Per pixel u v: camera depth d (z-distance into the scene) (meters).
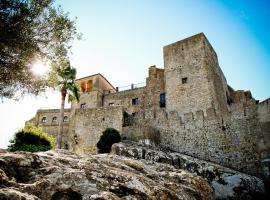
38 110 56.41
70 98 34.50
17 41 10.01
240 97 47.25
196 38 42.78
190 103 38.75
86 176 10.89
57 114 54.75
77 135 37.50
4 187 8.51
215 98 38.72
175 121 32.75
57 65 12.80
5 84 11.33
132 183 11.64
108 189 10.68
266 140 25.73
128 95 48.50
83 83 54.09
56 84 13.29
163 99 44.25
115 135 31.53
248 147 26.69
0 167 9.93
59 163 12.18
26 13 10.01
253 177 23.47
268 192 22.67
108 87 55.53
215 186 22.61
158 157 25.70
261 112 27.09
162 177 15.70
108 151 30.31
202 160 27.44
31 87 12.16
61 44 11.95
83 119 38.19
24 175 10.31
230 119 29.05
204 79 39.03
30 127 24.98
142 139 31.36
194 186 15.95
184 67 41.91
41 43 11.20
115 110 36.44
